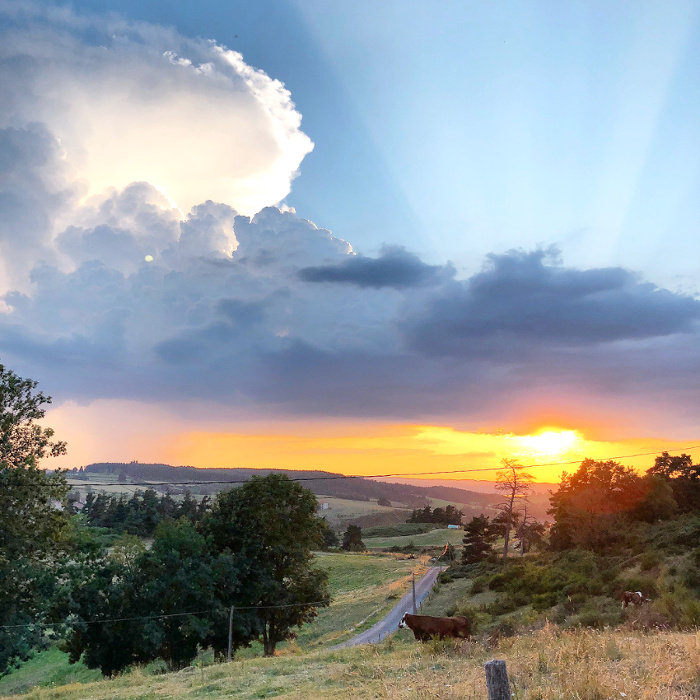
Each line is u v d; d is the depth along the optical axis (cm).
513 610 4684
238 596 4534
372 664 1620
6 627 3222
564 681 908
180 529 4362
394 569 11312
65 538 3750
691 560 3884
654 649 1234
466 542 11006
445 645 1850
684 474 9338
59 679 5319
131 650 4119
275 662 2197
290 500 4747
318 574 4866
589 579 4588
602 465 8788
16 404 3531
